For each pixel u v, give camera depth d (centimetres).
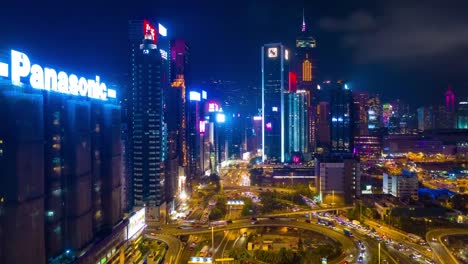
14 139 16525
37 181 17712
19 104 16625
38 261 17738
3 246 16512
